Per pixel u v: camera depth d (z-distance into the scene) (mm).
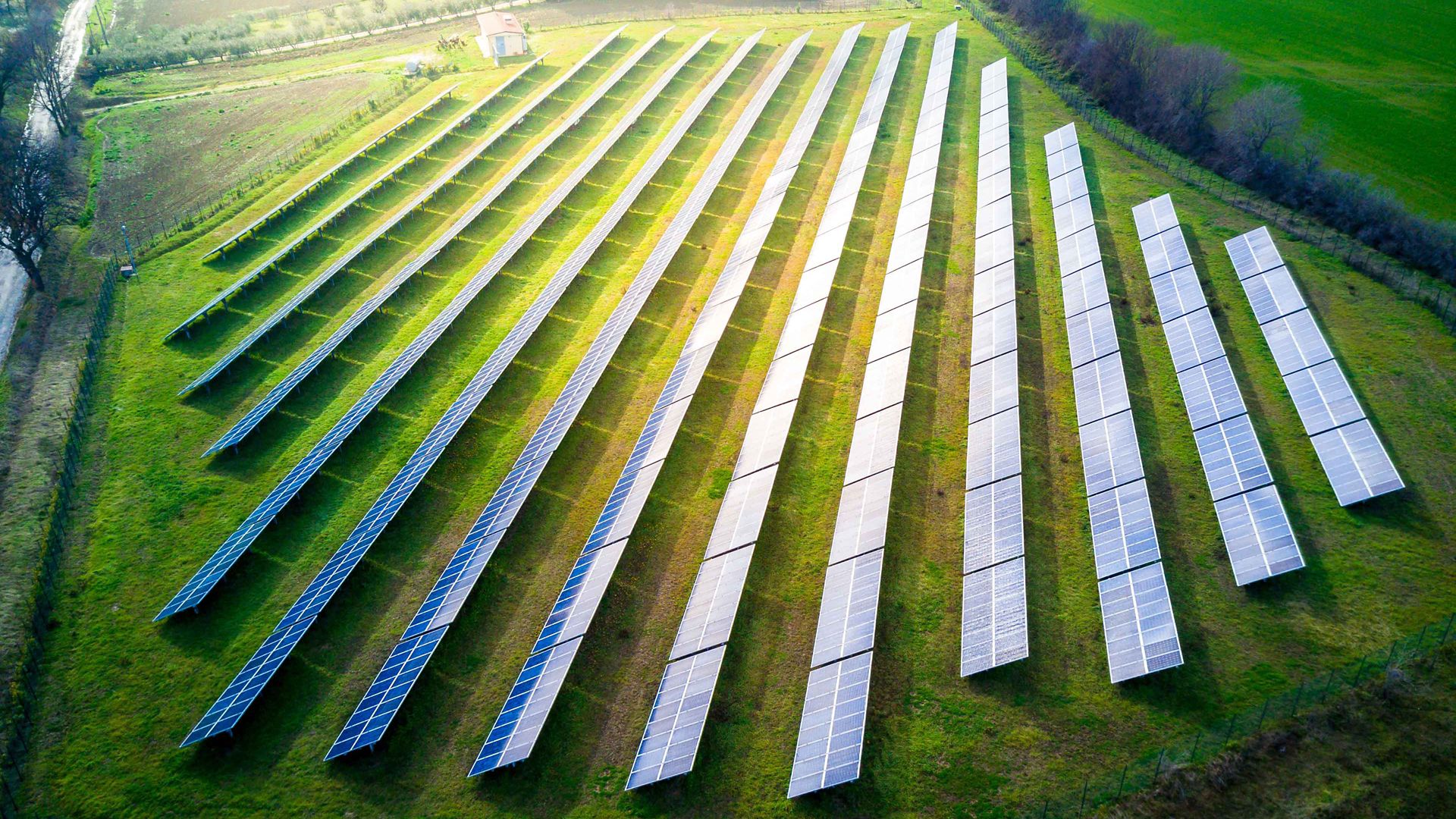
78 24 160500
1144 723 37125
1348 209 71438
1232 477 46719
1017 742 37031
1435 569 42281
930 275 68562
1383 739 35219
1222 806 33750
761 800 35969
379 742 38781
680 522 49094
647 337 64438
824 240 73750
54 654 42656
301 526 49844
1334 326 58656
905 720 38250
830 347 61812
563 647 41094
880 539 44344
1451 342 56781
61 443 55406
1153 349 58500
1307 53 110938
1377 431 50344
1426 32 116438
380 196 86750
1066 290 64750
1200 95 89812
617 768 37594
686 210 80625
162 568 47188
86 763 38312
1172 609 40656
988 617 41125
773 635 42531
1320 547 43781
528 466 52000
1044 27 115312
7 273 76250
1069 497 48438
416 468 52125
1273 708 36875
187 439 55719
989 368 56625
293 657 42500
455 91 112688
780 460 51969
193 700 40812
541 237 78750
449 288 71438
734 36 129125
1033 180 81062
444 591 44531
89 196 89938
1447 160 85312
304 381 60531
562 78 114750
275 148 100000
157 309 68500
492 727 39000
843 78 110750
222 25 151500
